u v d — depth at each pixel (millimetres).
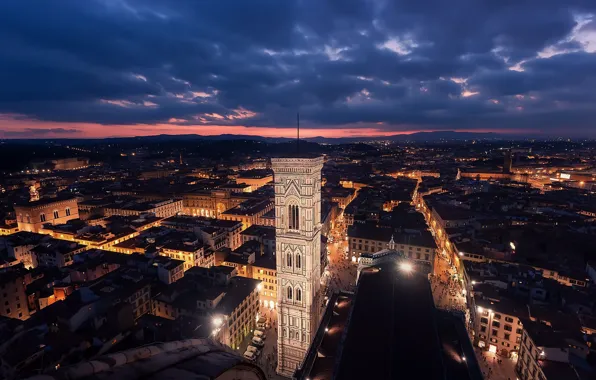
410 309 65875
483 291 108312
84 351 73938
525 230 174125
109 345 78625
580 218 198875
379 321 62250
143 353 9938
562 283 119000
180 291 107250
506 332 96875
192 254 137500
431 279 150625
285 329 92625
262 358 97875
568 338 79812
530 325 87500
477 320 101812
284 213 88250
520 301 105312
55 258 139375
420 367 50156
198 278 113750
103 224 195000
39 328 76375
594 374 72375
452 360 62125
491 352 99375
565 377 71688
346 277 151625
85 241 162750
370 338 57688
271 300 127312
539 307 95750
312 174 85250
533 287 106625
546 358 77812
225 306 98125
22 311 105062
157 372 9242
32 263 146625
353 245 169500
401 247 159875
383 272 85312
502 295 107625
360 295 73750
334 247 192250
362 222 198125
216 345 12789
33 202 198875
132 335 84000
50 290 111000
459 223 195125
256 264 130750
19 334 71250
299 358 91875
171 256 141250
